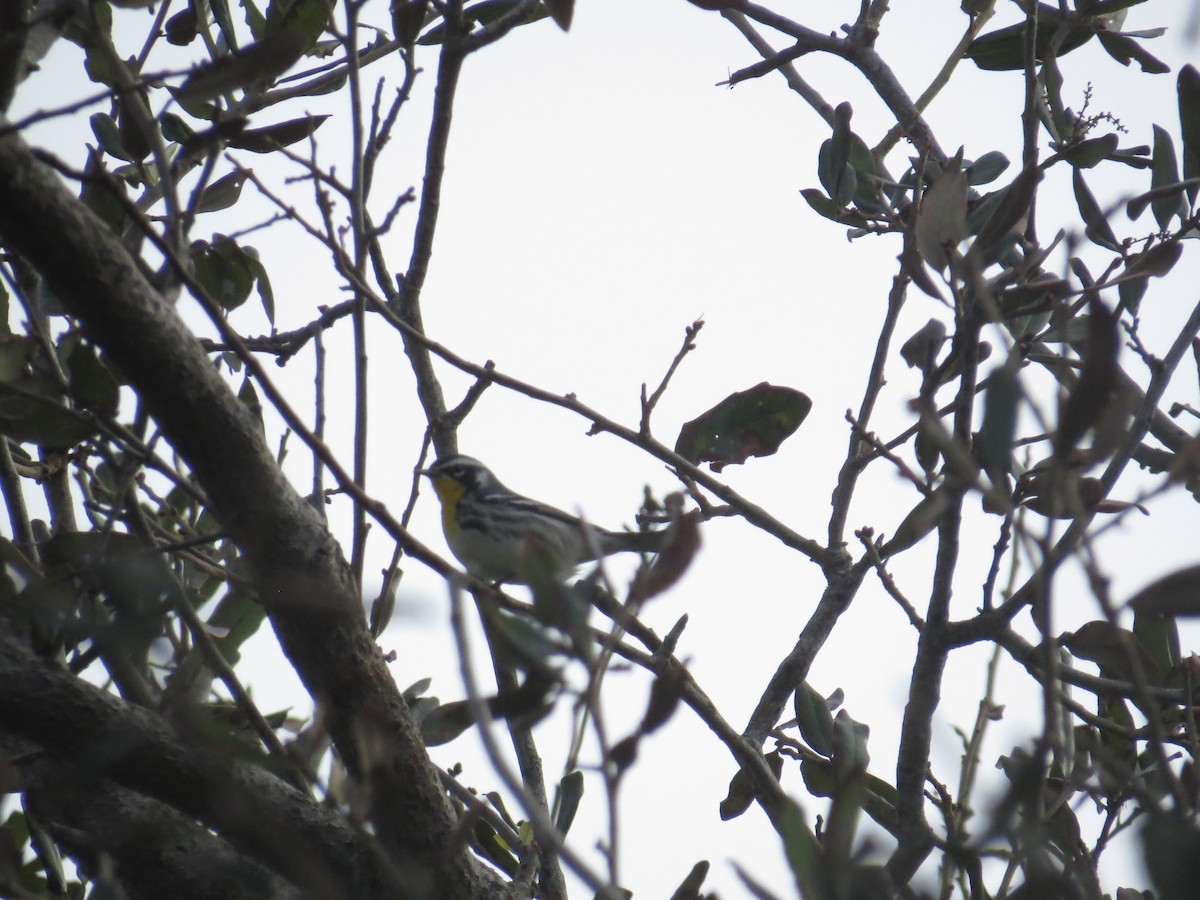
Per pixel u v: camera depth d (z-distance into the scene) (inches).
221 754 215.0
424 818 313.6
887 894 182.5
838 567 434.6
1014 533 317.7
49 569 309.6
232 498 292.0
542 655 176.7
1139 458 430.9
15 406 308.3
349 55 334.6
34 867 393.1
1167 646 361.4
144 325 272.5
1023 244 365.7
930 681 327.9
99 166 264.4
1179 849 167.3
